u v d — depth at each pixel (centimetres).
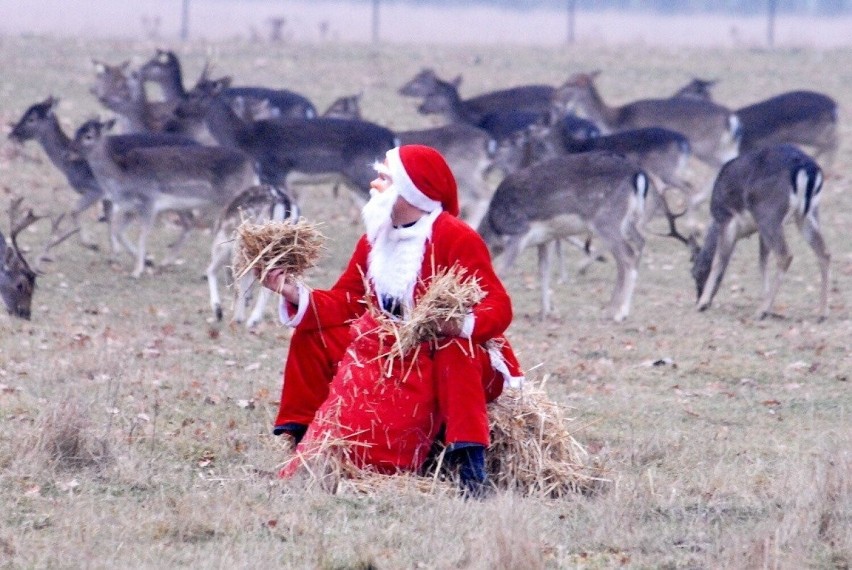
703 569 1358
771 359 2720
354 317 1711
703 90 6456
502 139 5112
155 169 3831
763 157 3316
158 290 3503
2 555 1347
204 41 8812
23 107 6175
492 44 9888
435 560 1360
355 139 4406
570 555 1401
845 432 2047
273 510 1517
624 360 2728
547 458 1702
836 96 7600
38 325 2884
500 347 1680
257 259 1656
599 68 8400
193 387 2216
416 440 1636
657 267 4038
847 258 4122
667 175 4691
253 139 4362
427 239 1627
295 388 1728
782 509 1573
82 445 1725
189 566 1330
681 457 1873
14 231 2986
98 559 1336
